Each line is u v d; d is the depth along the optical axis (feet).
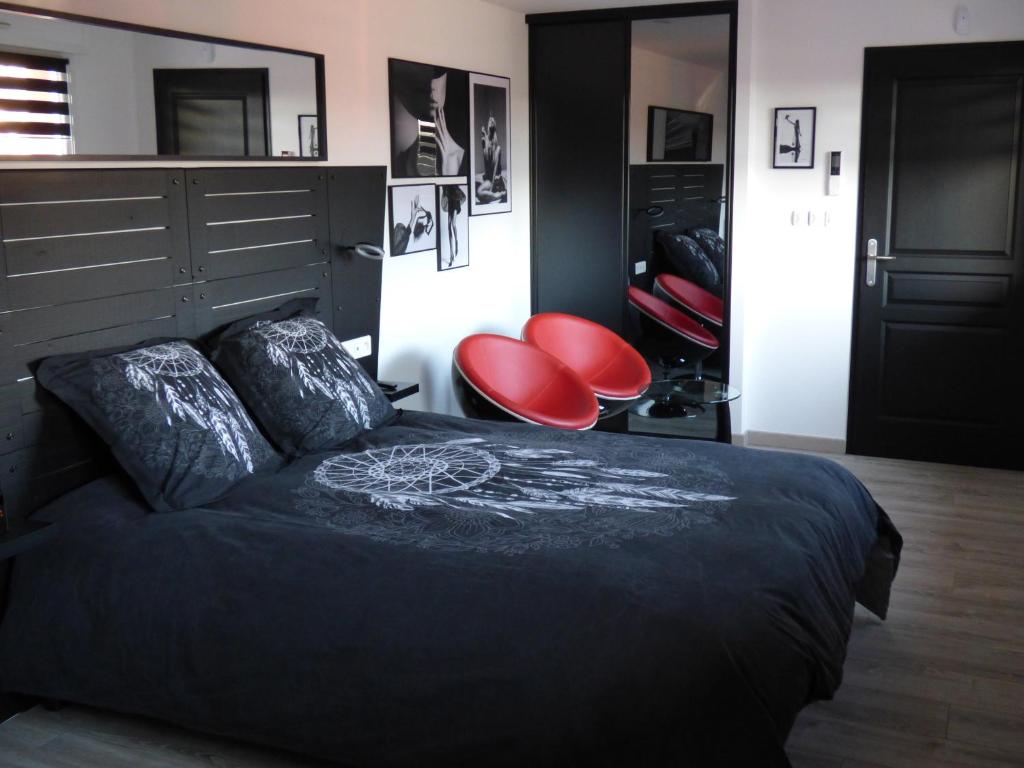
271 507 9.75
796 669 7.41
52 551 9.09
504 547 8.59
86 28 9.90
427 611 7.79
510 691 7.27
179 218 11.19
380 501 9.80
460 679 7.41
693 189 18.76
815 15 17.17
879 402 18.01
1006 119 16.39
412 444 11.74
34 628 8.95
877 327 17.76
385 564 8.34
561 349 17.78
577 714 7.06
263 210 12.48
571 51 19.42
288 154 12.93
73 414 9.96
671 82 18.70
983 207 16.75
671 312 19.56
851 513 10.42
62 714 9.53
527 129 19.98
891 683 10.04
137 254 10.67
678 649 7.18
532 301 20.75
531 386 16.24
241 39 12.12
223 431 10.30
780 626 7.59
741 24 17.56
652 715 6.94
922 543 13.80
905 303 17.52
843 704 9.66
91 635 8.71
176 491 9.65
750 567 8.23
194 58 11.28
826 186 17.63
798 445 18.69
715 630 7.31
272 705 8.02
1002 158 16.51
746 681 7.04
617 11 18.81
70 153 9.82
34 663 8.95
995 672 10.24
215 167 11.67
